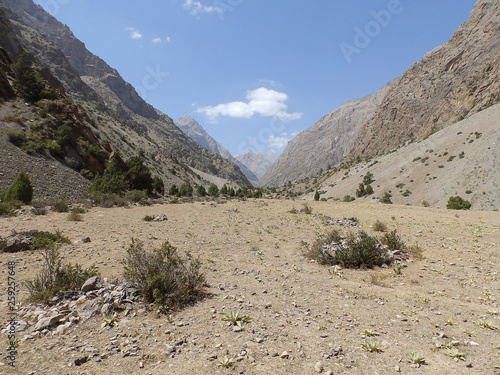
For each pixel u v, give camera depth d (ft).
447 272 26.94
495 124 495.41
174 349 12.86
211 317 16.34
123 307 16.93
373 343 13.29
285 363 11.85
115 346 12.98
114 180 117.19
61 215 57.77
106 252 30.37
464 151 495.41
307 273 26.48
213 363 11.81
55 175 115.85
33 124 136.05
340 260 29.43
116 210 74.38
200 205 103.40
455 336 14.60
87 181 132.05
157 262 19.21
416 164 561.43
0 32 353.72
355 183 638.94
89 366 11.44
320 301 19.44
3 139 112.68
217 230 49.11
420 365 11.91
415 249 35.63
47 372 10.93
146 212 73.61
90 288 18.66
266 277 24.75
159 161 552.00
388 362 12.13
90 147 155.33
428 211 89.92
